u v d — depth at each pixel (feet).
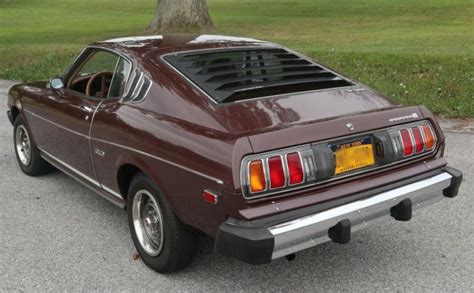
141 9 121.60
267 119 11.25
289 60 14.46
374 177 11.73
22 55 48.21
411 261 13.26
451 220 15.55
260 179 10.21
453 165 20.08
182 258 12.14
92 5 135.33
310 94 12.67
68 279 12.51
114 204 15.58
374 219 11.53
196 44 14.53
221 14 96.02
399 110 12.33
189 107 11.84
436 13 87.20
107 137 13.39
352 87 13.65
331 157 10.91
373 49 43.27
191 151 10.91
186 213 11.28
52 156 17.34
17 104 18.86
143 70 13.30
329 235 10.93
